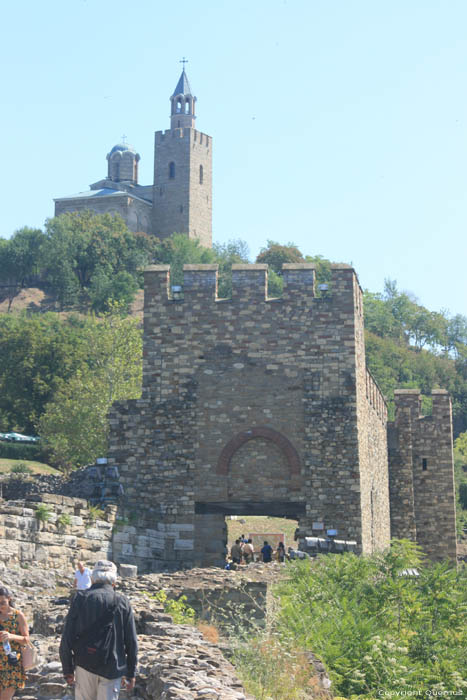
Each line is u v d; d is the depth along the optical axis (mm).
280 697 14891
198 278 44344
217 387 43406
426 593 24578
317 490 42031
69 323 161125
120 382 76500
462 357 184500
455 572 25531
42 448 92938
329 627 20281
